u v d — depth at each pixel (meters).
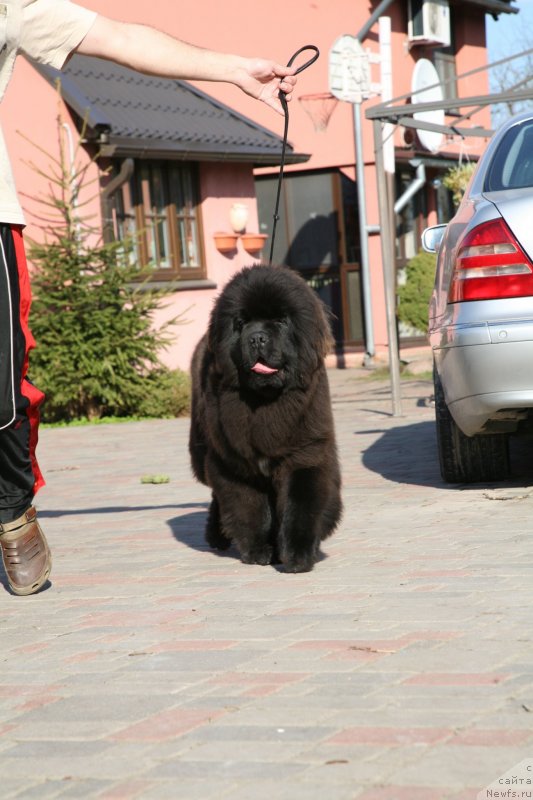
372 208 20.83
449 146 22.95
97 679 3.32
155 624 3.94
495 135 6.63
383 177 10.57
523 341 5.56
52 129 14.88
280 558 4.89
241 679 3.21
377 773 2.46
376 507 6.14
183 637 3.73
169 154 15.88
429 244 7.18
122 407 14.43
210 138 16.72
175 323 14.78
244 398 4.52
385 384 16.00
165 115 16.86
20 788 2.53
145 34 4.43
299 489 4.61
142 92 17.25
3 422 4.31
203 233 17.62
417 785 2.38
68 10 4.36
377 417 11.24
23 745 2.81
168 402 14.22
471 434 6.05
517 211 5.68
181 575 4.78
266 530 4.89
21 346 4.34
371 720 2.79
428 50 23.39
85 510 6.92
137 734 2.81
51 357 13.56
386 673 3.17
